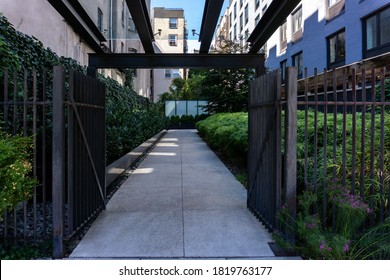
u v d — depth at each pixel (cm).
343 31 1123
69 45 828
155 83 3142
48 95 457
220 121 900
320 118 450
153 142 1116
